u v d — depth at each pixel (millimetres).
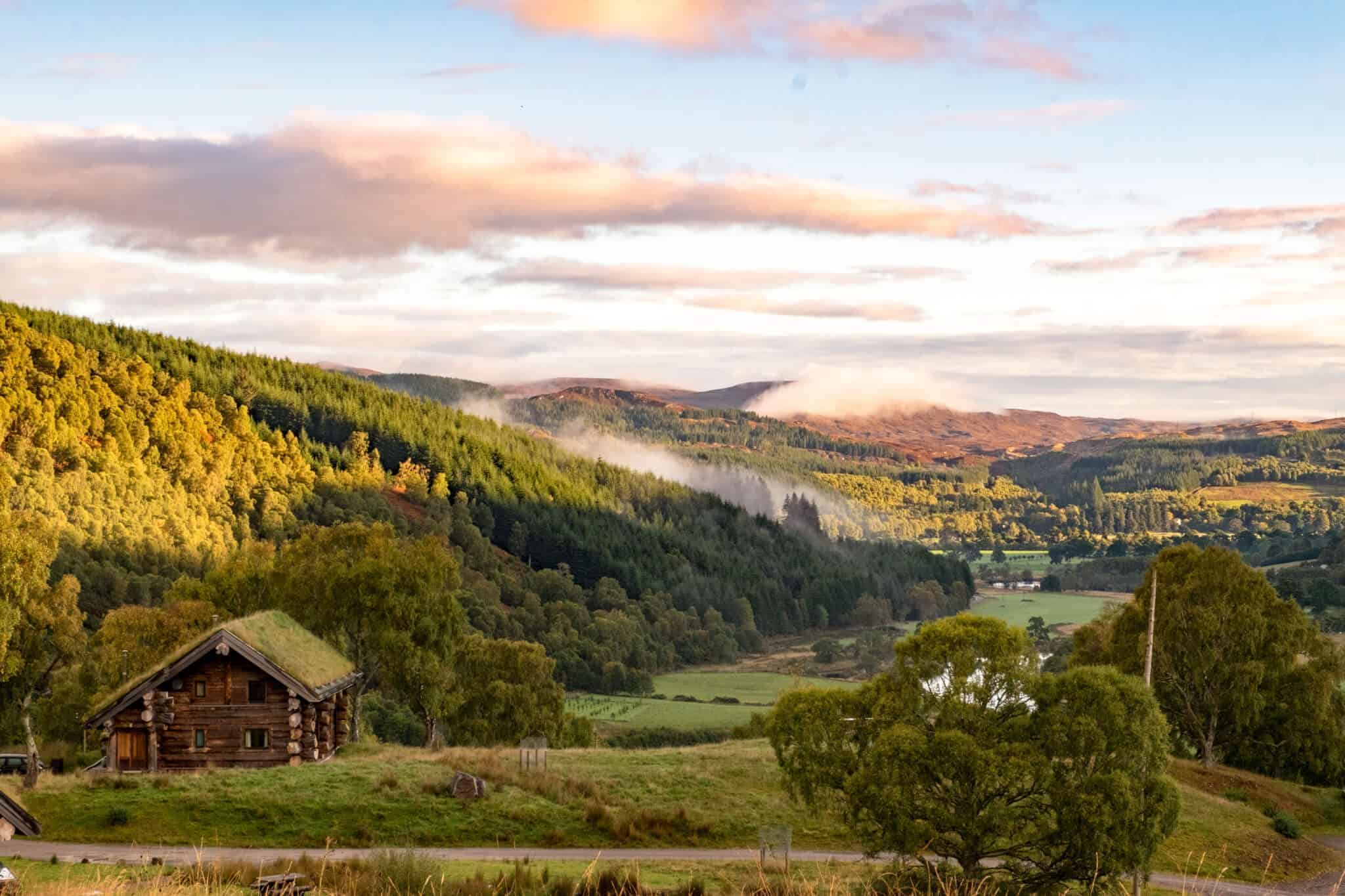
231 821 40500
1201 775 63062
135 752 49094
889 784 33344
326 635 67062
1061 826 32875
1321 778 72250
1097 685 34375
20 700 58062
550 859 38625
